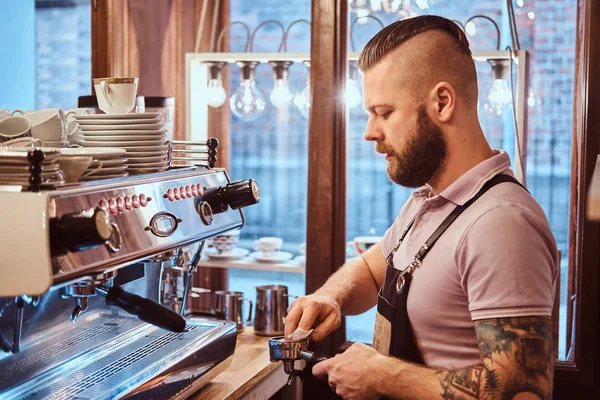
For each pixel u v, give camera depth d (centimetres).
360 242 243
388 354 152
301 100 264
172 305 211
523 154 239
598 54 205
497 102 238
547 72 254
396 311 150
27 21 379
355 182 239
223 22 309
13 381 143
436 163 148
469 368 130
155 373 155
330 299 173
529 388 125
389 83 147
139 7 258
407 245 153
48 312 154
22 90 382
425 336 145
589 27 205
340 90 222
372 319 228
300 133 358
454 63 146
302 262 262
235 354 208
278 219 366
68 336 161
